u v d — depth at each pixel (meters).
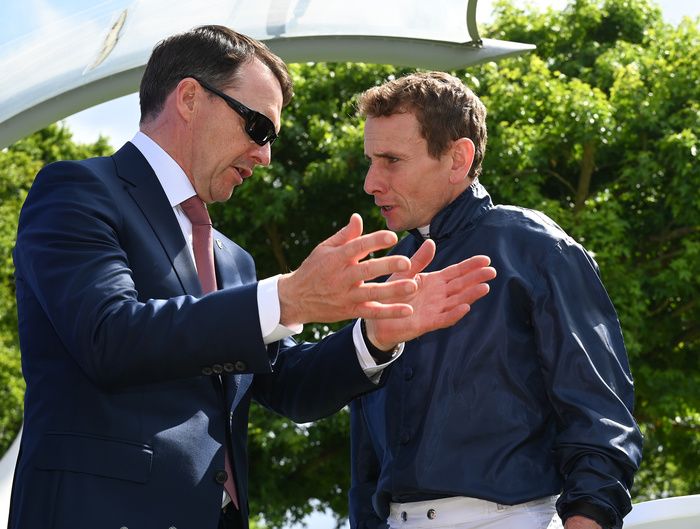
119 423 2.42
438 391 2.76
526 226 2.88
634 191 14.37
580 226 13.15
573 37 16.14
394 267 2.11
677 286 13.53
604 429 2.60
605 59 15.16
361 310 2.16
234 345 2.22
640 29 16.33
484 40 4.65
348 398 2.79
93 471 2.38
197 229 2.79
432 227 2.96
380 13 4.50
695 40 14.27
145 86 2.84
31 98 4.54
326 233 14.83
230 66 2.78
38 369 2.50
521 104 13.80
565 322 2.71
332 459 14.15
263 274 15.07
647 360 14.63
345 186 14.14
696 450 15.70
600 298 2.82
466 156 2.95
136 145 2.78
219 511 2.49
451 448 2.72
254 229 14.11
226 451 2.62
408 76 3.02
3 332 20.75
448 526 2.71
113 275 2.38
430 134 2.93
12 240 20.97
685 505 3.33
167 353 2.23
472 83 14.17
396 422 2.84
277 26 4.55
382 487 2.85
